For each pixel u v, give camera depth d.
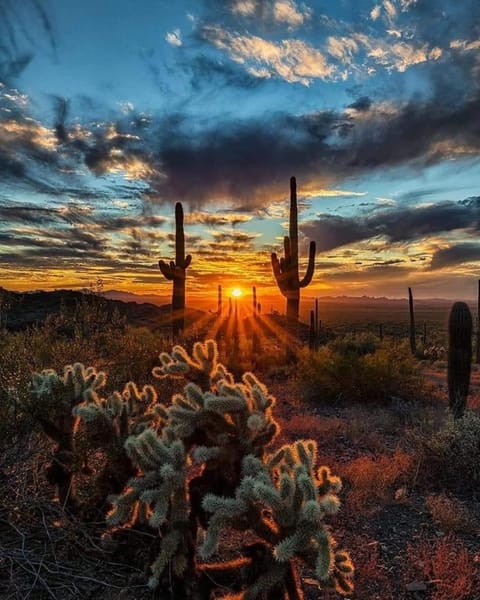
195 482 2.90
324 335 39.06
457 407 8.77
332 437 7.76
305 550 2.38
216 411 2.88
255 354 17.67
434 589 3.54
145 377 7.77
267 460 3.00
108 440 3.40
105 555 3.27
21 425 3.62
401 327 64.12
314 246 17.33
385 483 5.46
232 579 2.89
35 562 3.15
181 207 15.19
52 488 4.05
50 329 8.30
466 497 5.36
